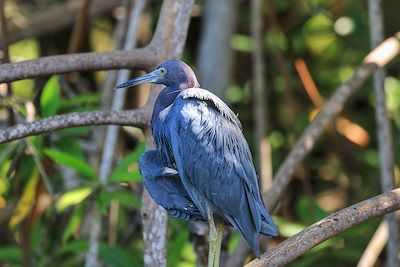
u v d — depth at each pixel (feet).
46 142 33.68
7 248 34.96
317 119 30.86
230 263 31.35
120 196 31.35
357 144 42.70
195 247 28.63
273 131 44.88
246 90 45.50
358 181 43.78
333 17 44.62
